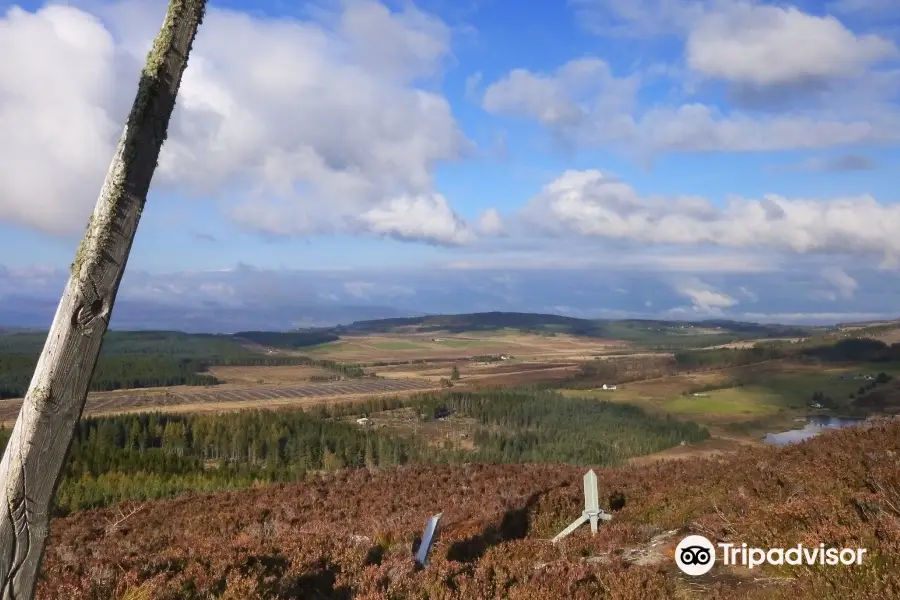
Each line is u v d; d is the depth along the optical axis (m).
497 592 5.78
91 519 14.96
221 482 46.19
